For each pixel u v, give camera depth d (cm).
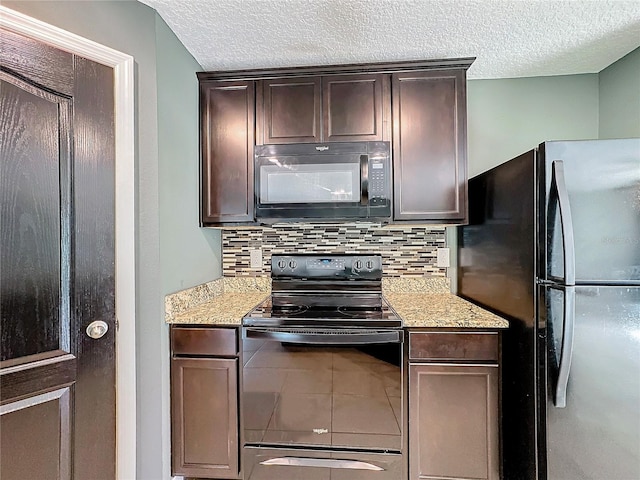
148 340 142
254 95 183
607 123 192
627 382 121
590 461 124
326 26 152
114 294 130
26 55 111
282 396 150
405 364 147
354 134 179
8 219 108
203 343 151
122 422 132
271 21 149
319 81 181
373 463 148
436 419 147
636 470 121
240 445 152
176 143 160
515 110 206
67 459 118
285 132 181
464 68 175
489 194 167
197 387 151
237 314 156
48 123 115
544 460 127
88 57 124
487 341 145
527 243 134
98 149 126
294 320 150
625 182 117
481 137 208
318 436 150
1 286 107
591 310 119
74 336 121
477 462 145
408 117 177
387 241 212
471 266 188
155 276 144
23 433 110
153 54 142
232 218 182
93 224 125
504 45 169
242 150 183
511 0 137
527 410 136
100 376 127
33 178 113
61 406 118
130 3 135
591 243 119
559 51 175
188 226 172
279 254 196
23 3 110
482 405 145
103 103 127
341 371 148
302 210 175
